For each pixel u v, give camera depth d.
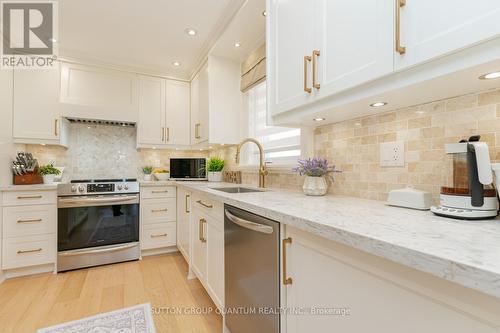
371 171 1.22
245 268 1.17
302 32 1.20
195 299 1.86
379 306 0.58
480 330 0.42
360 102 0.98
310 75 1.13
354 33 0.90
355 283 0.64
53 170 2.61
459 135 0.89
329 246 0.72
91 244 2.50
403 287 0.53
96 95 2.86
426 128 0.99
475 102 0.85
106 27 2.25
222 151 3.22
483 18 0.58
